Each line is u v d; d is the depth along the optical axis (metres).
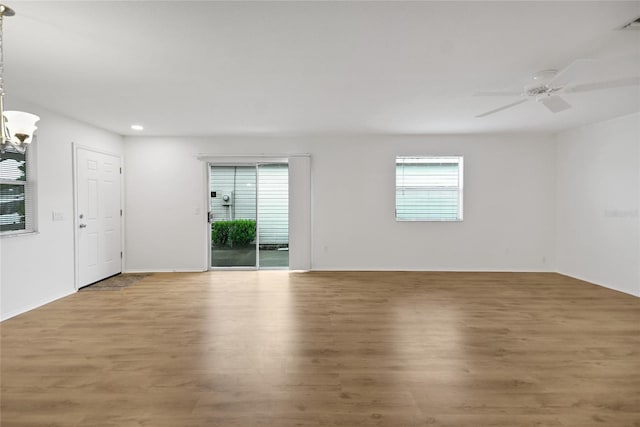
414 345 3.08
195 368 2.66
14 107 3.93
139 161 6.27
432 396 2.28
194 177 6.33
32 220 4.24
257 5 2.10
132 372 2.60
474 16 2.23
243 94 3.85
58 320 3.74
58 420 2.03
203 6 2.11
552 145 6.27
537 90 3.15
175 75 3.27
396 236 6.38
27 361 2.78
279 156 6.32
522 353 2.92
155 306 4.23
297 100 4.07
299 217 6.30
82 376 2.54
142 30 2.41
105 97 3.95
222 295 4.73
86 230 5.21
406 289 5.03
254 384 2.43
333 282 5.46
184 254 6.34
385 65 3.04
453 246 6.36
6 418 2.05
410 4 2.09
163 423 2.01
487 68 3.10
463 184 6.32
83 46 2.65
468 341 3.16
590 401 2.22
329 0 2.05
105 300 4.50
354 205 6.36
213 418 2.05
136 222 6.28
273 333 3.36
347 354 2.90
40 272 4.30
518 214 6.32
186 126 5.48
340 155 6.34
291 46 2.66
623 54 2.80
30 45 2.63
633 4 2.09
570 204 5.92
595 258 5.39
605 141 5.19
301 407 2.16
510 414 2.09
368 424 2.00
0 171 3.80
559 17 2.24
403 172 6.48
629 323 3.63
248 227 6.48
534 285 5.27
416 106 4.34
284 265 6.59
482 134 6.24
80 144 5.08
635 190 4.73
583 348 3.01
